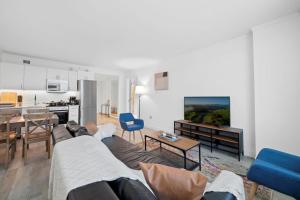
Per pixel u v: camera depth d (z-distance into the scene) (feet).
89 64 17.10
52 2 5.92
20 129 8.92
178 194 2.43
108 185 2.38
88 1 5.89
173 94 14.14
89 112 16.31
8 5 6.07
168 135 8.37
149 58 14.43
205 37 9.50
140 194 2.24
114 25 7.86
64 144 4.14
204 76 11.44
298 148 6.82
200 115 11.13
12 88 12.45
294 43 6.91
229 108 9.62
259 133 7.91
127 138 12.55
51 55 13.43
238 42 9.44
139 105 18.65
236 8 6.40
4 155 8.66
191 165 7.02
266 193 5.49
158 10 6.53
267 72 7.66
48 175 6.57
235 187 2.65
